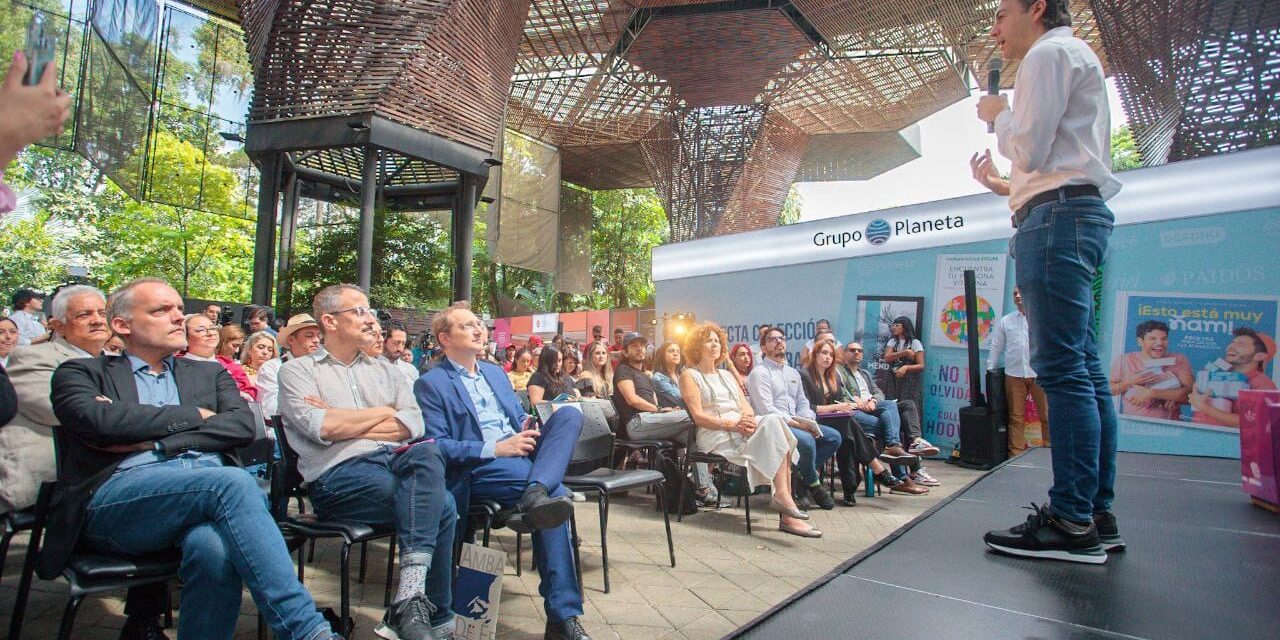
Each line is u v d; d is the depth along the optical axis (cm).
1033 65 185
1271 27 741
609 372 805
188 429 224
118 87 1320
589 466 352
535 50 2019
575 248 3272
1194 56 815
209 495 193
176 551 208
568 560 261
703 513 543
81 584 185
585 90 2245
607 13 1816
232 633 194
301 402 267
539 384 607
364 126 1168
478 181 1391
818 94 2300
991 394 715
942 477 679
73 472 212
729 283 980
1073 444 176
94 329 313
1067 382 181
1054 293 186
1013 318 719
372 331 296
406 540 235
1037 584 155
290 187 1564
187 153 1830
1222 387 625
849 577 163
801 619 137
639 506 577
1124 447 666
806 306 903
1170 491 276
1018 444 709
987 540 185
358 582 351
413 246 1517
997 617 134
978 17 1697
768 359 556
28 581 201
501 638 279
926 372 805
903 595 150
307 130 1201
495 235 2375
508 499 300
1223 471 339
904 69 2112
